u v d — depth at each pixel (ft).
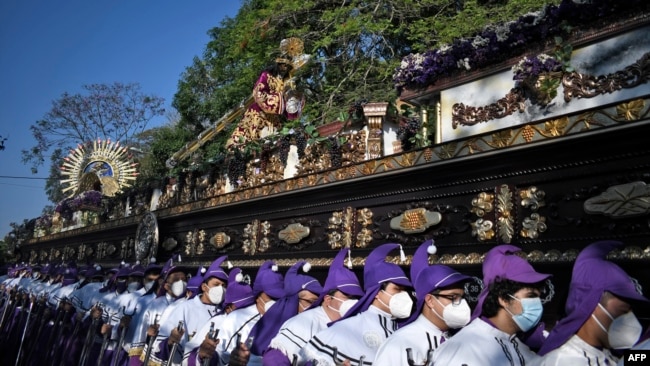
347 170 21.30
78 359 29.99
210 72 90.48
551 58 15.67
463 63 18.07
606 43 14.93
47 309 35.45
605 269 9.93
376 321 15.34
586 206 13.91
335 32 63.05
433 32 61.36
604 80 14.70
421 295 13.48
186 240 35.17
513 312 11.18
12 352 41.11
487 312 11.59
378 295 15.65
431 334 13.33
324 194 23.02
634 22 14.19
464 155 16.72
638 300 9.46
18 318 43.39
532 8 52.08
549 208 14.83
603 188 13.67
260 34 71.26
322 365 14.11
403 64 19.99
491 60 17.52
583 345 10.00
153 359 21.66
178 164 38.55
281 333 16.34
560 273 14.24
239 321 21.03
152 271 30.58
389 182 19.84
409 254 18.67
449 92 18.90
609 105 13.38
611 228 13.39
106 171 62.23
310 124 25.13
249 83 74.08
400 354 12.73
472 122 17.88
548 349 10.21
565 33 15.65
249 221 28.58
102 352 24.70
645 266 12.54
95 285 35.27
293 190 24.16
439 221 17.69
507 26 16.87
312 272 23.15
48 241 71.00
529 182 15.42
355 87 67.62
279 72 35.50
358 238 21.03
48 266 53.06
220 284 24.72
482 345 11.05
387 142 22.53
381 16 67.26
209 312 24.68
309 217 24.16
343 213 21.95
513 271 11.44
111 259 50.57
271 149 27.81
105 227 50.98
